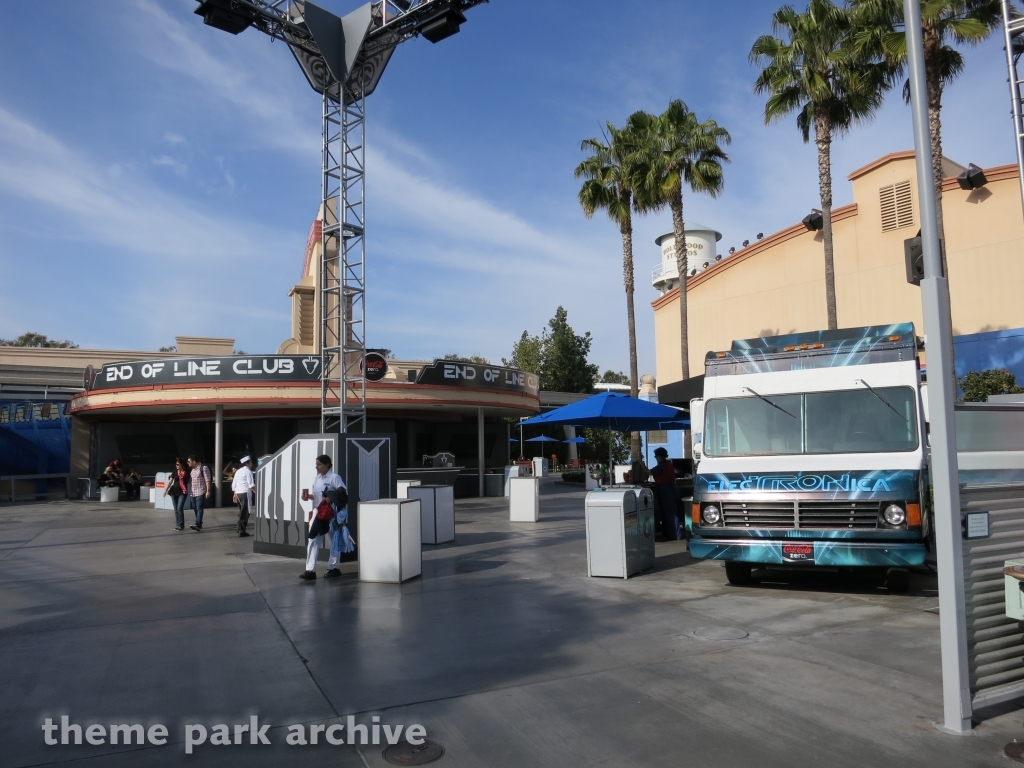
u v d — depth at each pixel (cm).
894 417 859
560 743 455
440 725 488
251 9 1477
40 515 2131
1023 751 429
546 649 660
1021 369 2364
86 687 576
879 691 536
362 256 1669
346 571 1108
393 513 1001
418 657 643
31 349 3381
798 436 895
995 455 518
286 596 921
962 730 459
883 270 2814
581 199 2881
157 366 2412
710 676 575
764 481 870
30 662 644
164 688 571
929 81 1961
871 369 898
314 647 681
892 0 1975
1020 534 510
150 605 873
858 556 802
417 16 1562
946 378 475
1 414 3167
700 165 2605
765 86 2312
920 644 657
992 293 2503
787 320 3106
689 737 459
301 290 3183
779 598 863
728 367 977
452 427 3350
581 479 3494
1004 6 904
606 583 978
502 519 1905
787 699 522
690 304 3491
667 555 1236
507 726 483
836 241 2956
